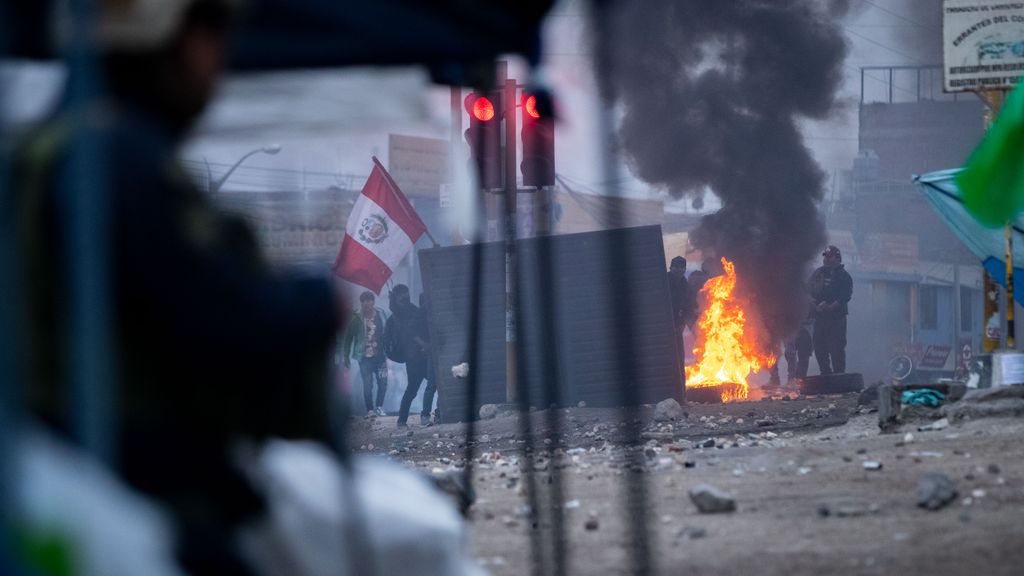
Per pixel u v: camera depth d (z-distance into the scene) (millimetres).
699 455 32938
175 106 7605
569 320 59938
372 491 9648
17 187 6879
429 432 52844
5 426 5938
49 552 5922
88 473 6375
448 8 11031
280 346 7023
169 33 7395
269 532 8383
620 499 24672
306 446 9031
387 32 11180
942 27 37719
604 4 11750
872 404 51781
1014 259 37281
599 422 50094
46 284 6812
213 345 6777
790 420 47562
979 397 35656
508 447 43031
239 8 7898
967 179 11398
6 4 8305
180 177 7035
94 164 6773
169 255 6715
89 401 6613
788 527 20438
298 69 11422
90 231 6672
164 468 6965
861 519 20891
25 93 8742
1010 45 37344
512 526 22094
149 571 6305
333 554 8602
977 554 17266
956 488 23438
